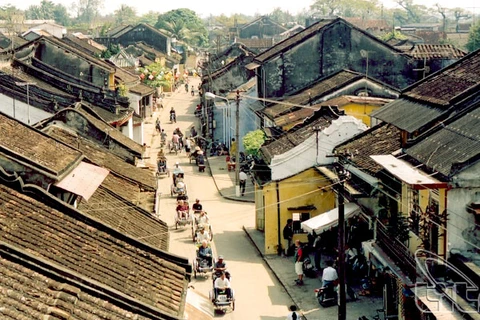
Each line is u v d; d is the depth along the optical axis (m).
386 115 28.42
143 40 133.00
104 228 18.95
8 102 39.25
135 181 31.81
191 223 40.81
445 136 23.75
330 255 34.88
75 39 100.69
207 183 53.78
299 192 36.06
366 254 28.58
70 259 17.09
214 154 64.62
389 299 26.48
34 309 13.73
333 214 31.27
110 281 17.02
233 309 28.97
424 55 56.41
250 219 43.69
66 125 35.75
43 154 22.56
